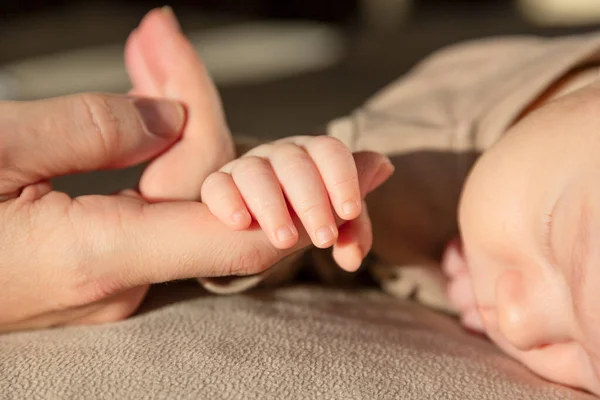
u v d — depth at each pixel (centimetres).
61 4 135
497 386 24
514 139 27
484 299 27
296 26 134
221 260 25
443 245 33
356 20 148
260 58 103
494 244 27
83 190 40
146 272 25
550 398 24
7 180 25
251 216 24
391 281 33
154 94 29
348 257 25
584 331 24
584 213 24
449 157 33
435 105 35
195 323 26
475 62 38
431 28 129
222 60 99
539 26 111
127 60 30
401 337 27
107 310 26
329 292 31
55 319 26
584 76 32
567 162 26
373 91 77
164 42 29
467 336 29
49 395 23
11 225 25
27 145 25
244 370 23
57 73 85
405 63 95
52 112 26
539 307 25
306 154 24
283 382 23
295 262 31
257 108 68
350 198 24
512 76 35
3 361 24
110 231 25
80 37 108
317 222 24
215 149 28
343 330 26
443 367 25
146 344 24
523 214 26
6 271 25
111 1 141
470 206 28
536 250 26
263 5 145
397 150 34
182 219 25
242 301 28
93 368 23
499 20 134
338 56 105
